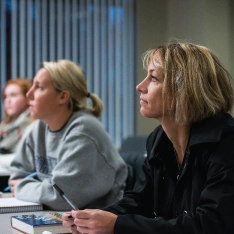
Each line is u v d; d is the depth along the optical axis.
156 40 7.12
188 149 1.99
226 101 2.04
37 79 3.17
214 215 1.78
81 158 2.91
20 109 5.54
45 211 2.84
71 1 6.98
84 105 3.22
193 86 1.97
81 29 7.02
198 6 6.48
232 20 6.48
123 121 7.21
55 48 6.93
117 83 7.18
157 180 2.20
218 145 1.92
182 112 1.98
